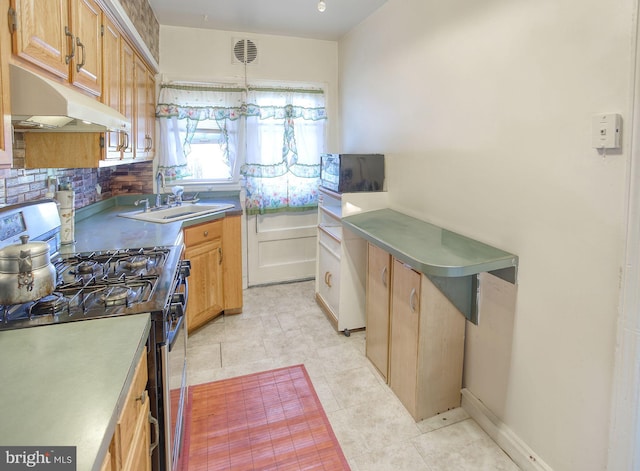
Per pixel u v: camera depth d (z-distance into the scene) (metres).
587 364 1.44
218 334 3.02
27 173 1.93
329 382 2.42
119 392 0.84
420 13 2.42
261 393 2.31
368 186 2.93
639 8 1.19
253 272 4.02
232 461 1.82
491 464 1.80
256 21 3.33
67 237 2.14
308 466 1.79
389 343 2.35
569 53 1.44
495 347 1.91
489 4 1.83
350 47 3.58
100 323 1.18
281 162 3.87
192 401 2.24
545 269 1.60
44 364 0.95
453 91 2.13
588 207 1.40
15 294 1.17
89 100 1.46
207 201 3.67
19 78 1.05
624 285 1.29
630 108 1.24
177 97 3.50
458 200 2.14
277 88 3.75
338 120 3.98
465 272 1.66
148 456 1.20
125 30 2.21
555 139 1.52
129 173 3.52
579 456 1.50
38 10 1.18
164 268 1.72
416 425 2.05
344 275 2.96
